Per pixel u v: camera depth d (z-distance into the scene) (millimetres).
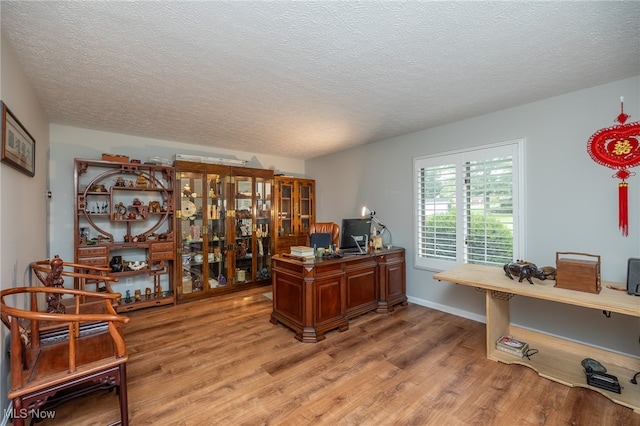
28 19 1550
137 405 1857
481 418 1747
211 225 4398
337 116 3211
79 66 2078
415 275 3881
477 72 2209
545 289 2156
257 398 1931
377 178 4387
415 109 3004
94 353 1599
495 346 2551
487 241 3148
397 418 1745
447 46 1849
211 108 2945
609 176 2428
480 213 3213
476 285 2365
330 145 4621
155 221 4160
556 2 1444
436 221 3607
